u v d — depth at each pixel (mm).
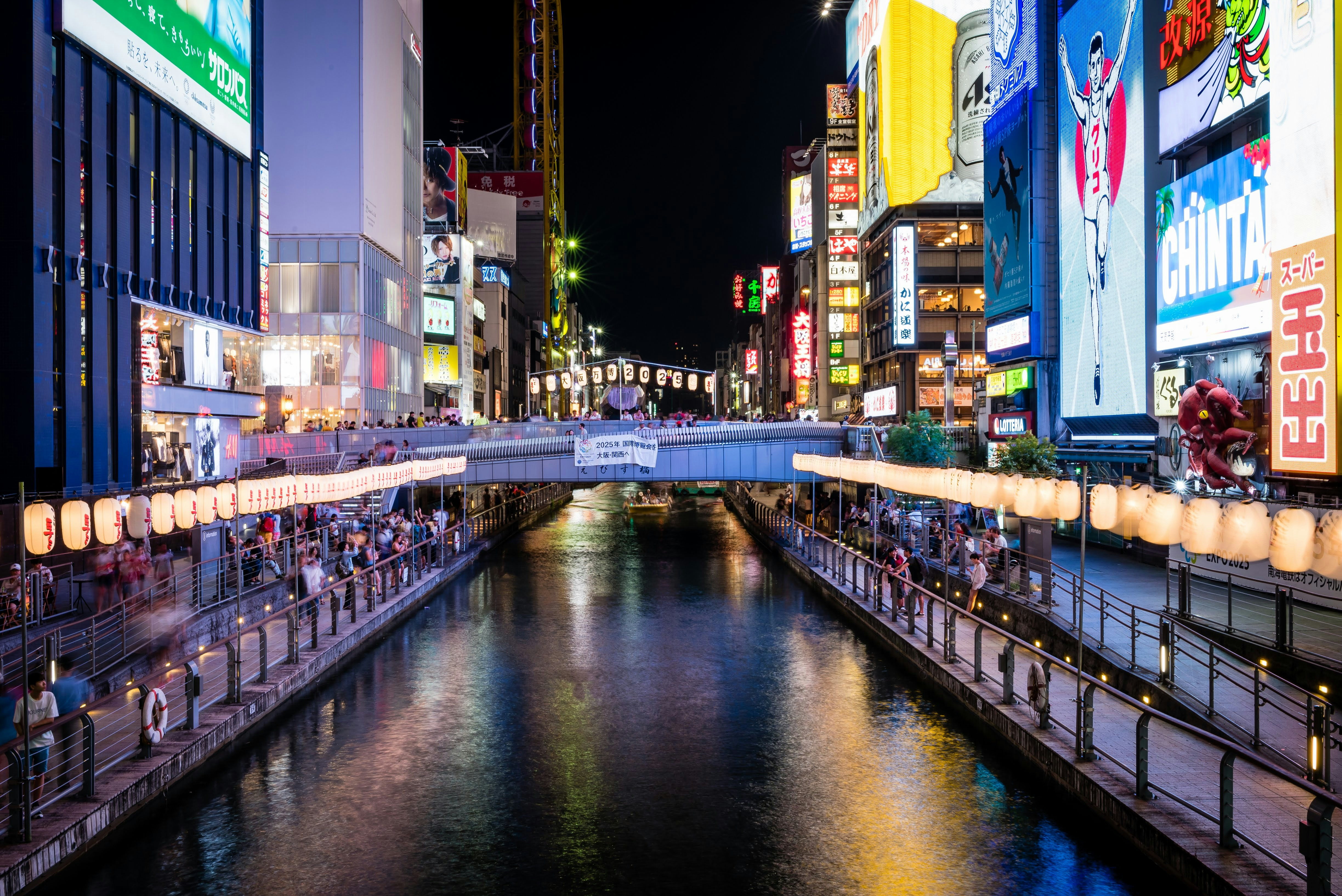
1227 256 30438
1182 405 31656
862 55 90938
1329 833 8680
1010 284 51906
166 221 36688
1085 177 43156
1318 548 11688
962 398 77812
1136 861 11578
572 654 24250
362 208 60219
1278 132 26734
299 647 21703
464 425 53156
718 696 20188
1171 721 11477
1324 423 24391
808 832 13102
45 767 11945
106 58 32219
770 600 32969
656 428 48562
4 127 28562
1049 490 18797
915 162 77688
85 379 31453
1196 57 32250
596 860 12242
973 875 11789
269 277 59062
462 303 88312
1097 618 21812
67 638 18094
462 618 29344
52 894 11109
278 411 59406
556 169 146250
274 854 12438
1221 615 20047
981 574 26000
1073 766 13367
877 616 25922
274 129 60219
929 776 15273
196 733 15273
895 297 77938
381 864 12141
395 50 68875
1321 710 12352
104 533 17547
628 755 16344
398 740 17188
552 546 50438
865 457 44125
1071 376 45125
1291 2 26031
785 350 135500
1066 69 45656
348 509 41875
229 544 31859
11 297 28531
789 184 135875
